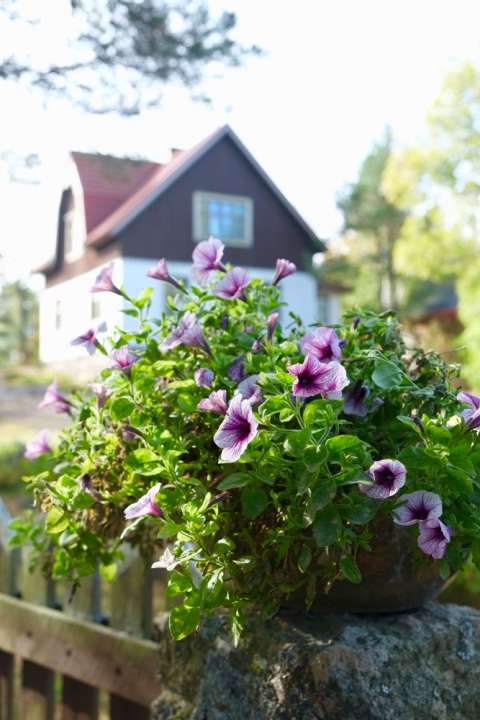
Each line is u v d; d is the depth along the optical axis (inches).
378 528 47.6
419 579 49.6
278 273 57.8
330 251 528.1
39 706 78.2
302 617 51.0
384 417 50.1
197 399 50.2
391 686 47.2
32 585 79.9
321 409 44.2
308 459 43.3
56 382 62.6
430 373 53.1
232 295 55.2
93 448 53.7
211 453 50.5
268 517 47.6
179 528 45.0
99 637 71.4
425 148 494.0
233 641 51.9
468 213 486.3
